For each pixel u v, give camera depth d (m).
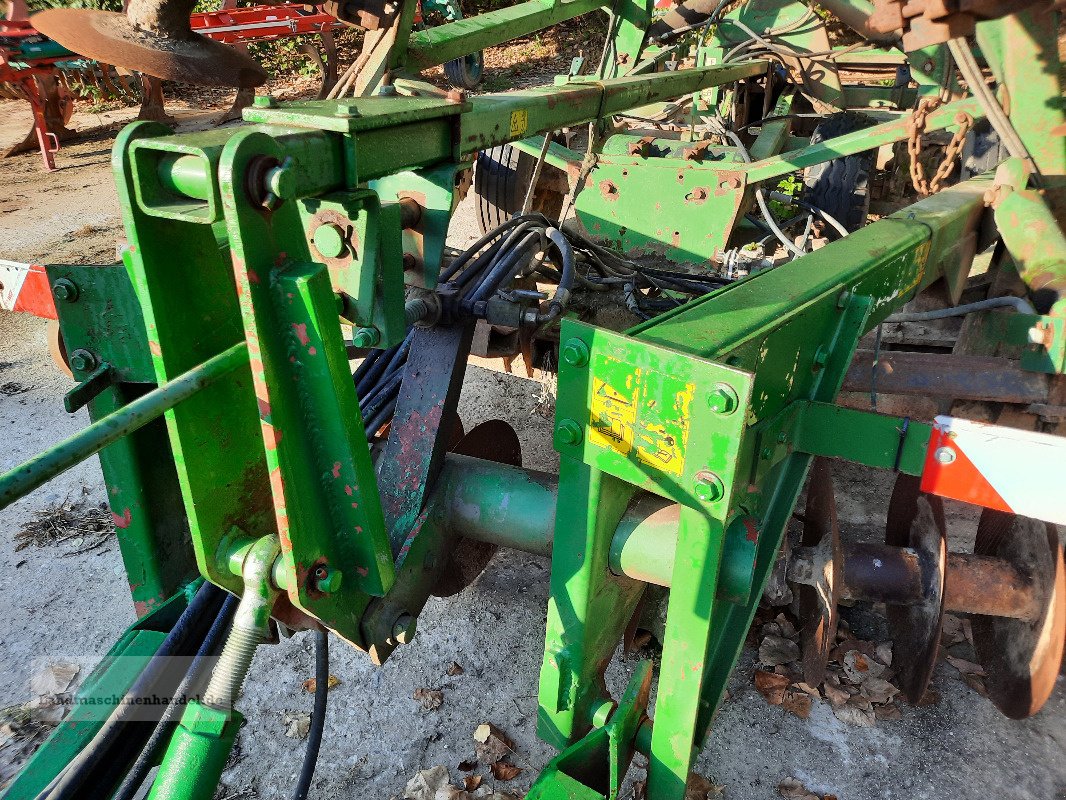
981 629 2.84
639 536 1.96
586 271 4.04
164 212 1.35
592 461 1.83
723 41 5.75
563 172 5.31
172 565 2.43
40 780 1.79
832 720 2.77
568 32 15.63
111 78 12.27
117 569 3.48
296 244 1.49
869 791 2.52
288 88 13.91
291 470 1.56
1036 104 3.01
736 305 2.02
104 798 1.71
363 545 1.74
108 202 8.34
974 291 3.87
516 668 2.98
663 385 1.63
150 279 1.48
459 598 3.31
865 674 2.92
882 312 2.68
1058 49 2.91
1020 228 3.02
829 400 2.33
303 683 2.91
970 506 3.81
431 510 2.35
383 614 2.02
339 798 2.51
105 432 1.34
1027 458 1.92
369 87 3.21
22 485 1.22
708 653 2.06
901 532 2.66
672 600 1.87
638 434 1.71
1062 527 3.45
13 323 5.85
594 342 1.71
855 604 3.27
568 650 2.08
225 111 12.37
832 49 5.78
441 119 2.09
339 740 2.70
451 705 2.83
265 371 1.44
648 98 3.74
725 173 4.47
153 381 2.29
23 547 3.61
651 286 3.93
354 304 1.92
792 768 2.60
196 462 1.61
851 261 2.43
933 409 3.50
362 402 2.84
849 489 3.97
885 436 2.10
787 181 5.64
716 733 2.71
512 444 3.20
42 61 9.13
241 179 1.31
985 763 2.61
